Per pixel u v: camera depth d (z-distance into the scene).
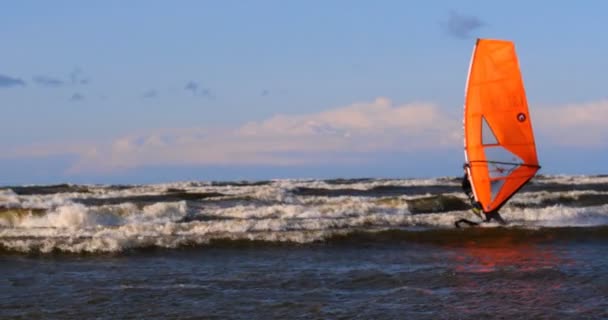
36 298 12.95
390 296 12.93
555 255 17.00
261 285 13.94
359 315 11.62
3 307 12.30
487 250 17.83
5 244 17.64
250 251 17.83
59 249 17.59
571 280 14.08
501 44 19.73
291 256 17.16
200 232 20.44
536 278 14.30
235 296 13.04
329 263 16.22
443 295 12.95
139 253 17.56
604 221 23.38
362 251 17.80
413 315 11.59
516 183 20.23
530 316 11.47
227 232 20.47
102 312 11.97
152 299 12.84
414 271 15.14
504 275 14.59
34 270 15.50
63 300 12.79
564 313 11.62
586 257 16.70
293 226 21.45
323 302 12.53
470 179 20.61
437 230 20.14
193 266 15.95
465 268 15.42
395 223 22.36
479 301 12.47
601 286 13.52
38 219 22.89
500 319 11.32
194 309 12.12
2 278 14.66
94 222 23.41
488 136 20.09
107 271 15.39
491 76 19.84
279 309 12.06
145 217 24.23
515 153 20.08
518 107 19.91
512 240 19.19
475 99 20.03
